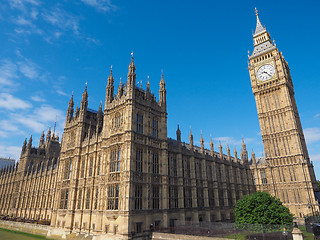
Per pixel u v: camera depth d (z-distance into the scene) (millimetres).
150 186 46531
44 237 58344
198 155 64875
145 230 42906
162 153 52156
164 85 58562
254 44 102875
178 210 52125
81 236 48812
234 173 79438
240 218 44688
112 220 43062
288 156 81500
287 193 79188
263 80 93812
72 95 71688
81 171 57438
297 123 91625
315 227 39125
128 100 48500
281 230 36812
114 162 47469
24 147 123062
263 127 90000
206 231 43656
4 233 71062
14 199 113312
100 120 65312
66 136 66312
